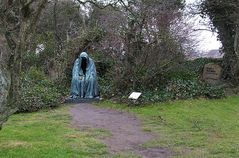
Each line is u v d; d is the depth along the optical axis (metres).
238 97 19.19
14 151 9.24
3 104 7.88
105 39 21.03
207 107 16.22
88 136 11.30
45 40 29.02
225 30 23.64
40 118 14.46
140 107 16.48
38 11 8.10
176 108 15.84
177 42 18.94
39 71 24.50
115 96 18.62
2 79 7.77
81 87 19.70
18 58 8.05
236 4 21.94
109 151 9.76
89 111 16.09
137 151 9.88
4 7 7.65
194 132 12.00
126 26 18.77
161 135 11.66
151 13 18.55
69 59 23.30
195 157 9.32
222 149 9.96
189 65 22.72
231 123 13.30
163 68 19.08
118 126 12.97
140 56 18.56
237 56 21.80
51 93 18.72
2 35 7.71
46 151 9.27
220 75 22.72
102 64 22.66
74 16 35.19
